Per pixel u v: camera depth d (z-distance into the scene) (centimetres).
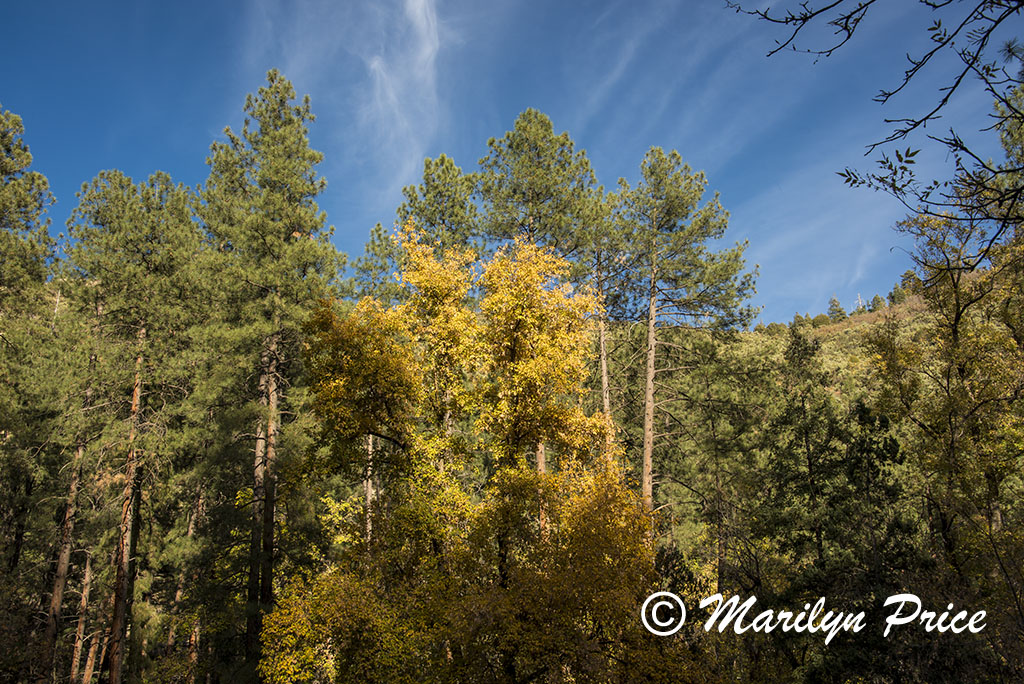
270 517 1705
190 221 2348
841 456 1739
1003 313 1185
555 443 1434
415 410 1477
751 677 1293
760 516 1764
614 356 2314
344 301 1967
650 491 1859
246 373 1780
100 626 1902
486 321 1431
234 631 1845
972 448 1172
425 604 1206
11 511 1978
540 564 1215
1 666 1680
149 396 1898
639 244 1978
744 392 2050
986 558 1049
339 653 1259
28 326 1809
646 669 1127
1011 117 269
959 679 1033
